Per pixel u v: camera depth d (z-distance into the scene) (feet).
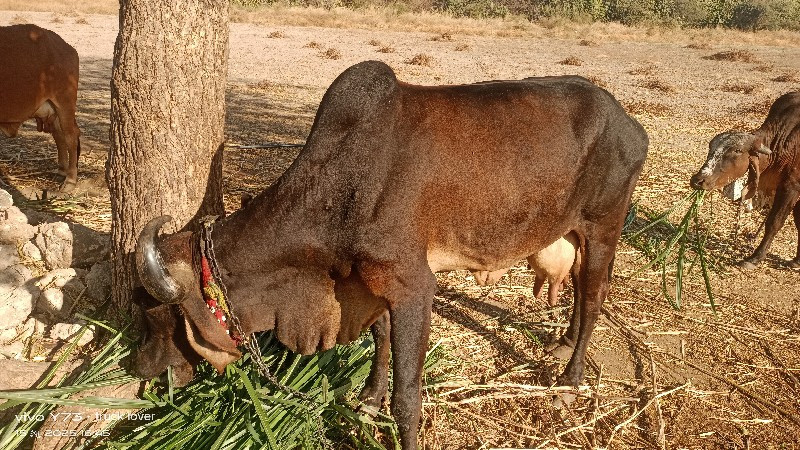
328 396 7.74
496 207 7.48
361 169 6.72
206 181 8.44
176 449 7.11
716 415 8.87
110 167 8.32
